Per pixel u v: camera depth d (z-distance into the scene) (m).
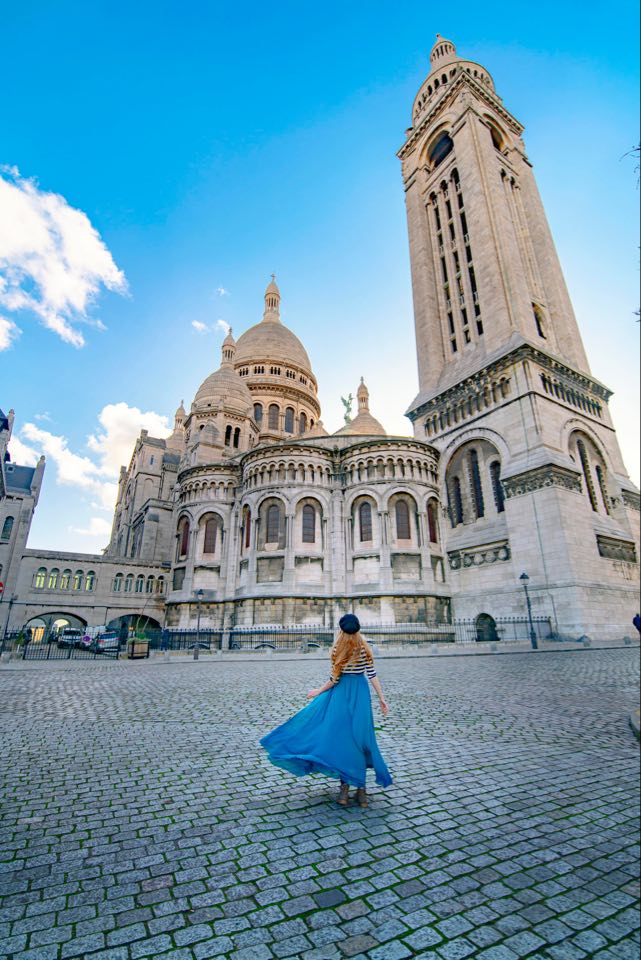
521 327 46.28
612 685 15.36
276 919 3.67
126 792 6.34
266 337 83.88
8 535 53.47
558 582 35.50
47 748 8.37
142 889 4.07
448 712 11.34
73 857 4.61
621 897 4.06
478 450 45.59
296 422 78.12
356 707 5.77
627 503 45.72
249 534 45.84
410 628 39.44
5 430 51.22
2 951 3.24
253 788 6.52
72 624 55.09
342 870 4.42
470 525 44.81
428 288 58.56
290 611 41.12
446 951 3.33
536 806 6.00
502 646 31.75
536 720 10.54
